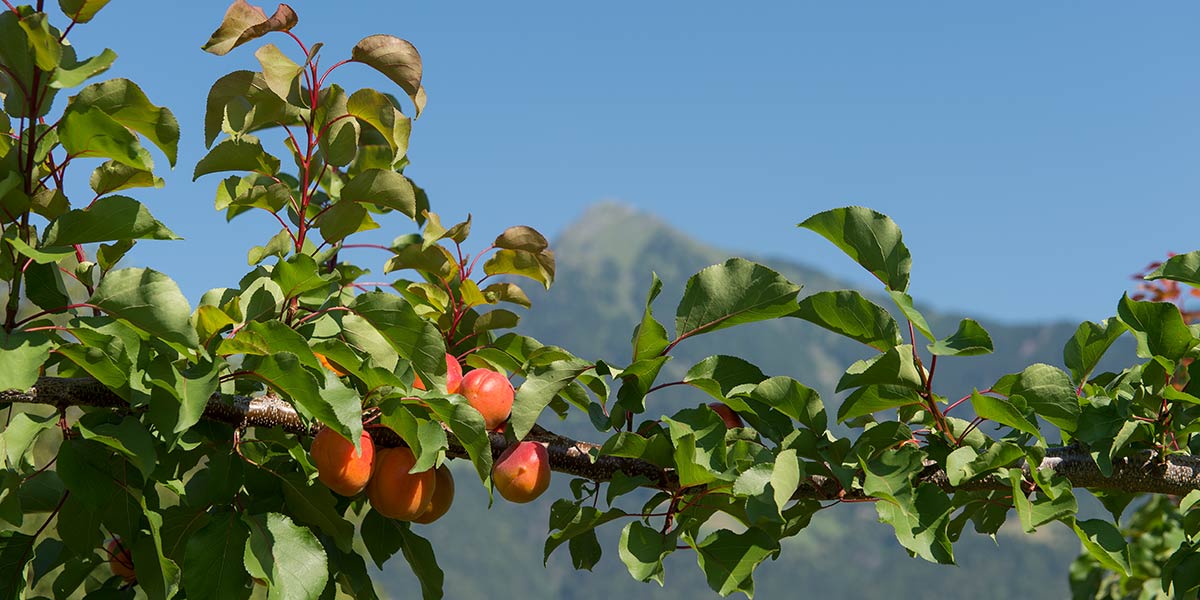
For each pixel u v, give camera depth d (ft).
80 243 6.31
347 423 6.26
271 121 7.58
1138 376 8.34
